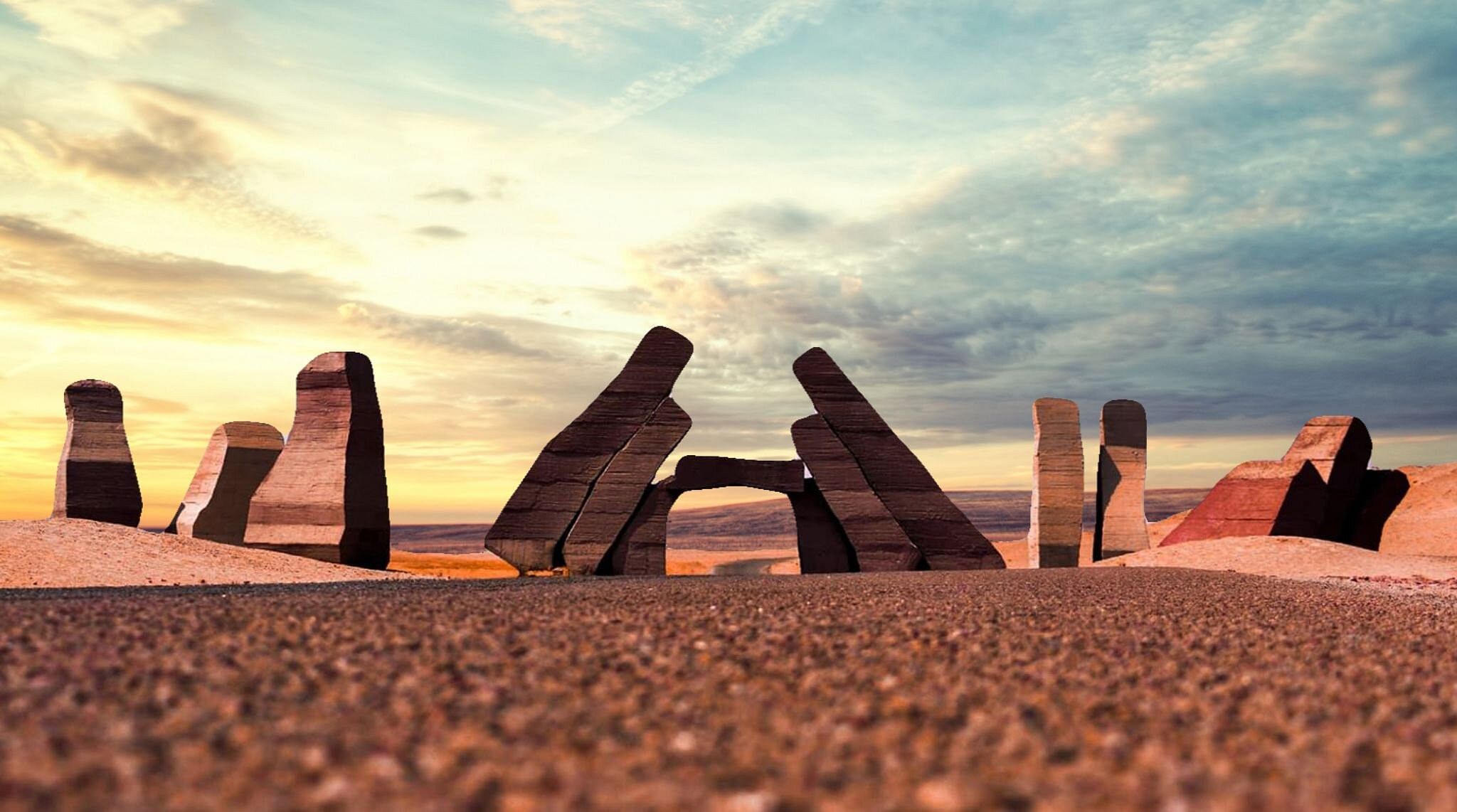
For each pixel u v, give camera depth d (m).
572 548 31.28
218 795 5.93
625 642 11.49
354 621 12.99
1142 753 7.28
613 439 32.12
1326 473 42.47
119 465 41.84
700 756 6.96
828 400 32.47
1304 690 9.79
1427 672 11.27
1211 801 6.12
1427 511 42.94
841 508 31.70
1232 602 18.03
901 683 9.54
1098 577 24.41
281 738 7.19
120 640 11.12
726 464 31.84
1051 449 39.62
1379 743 7.74
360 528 31.42
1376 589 25.19
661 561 31.66
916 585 20.61
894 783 6.43
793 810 5.88
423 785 6.21
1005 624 13.80
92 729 7.29
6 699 8.21
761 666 10.29
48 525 28.02
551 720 7.86
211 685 8.83
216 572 25.62
